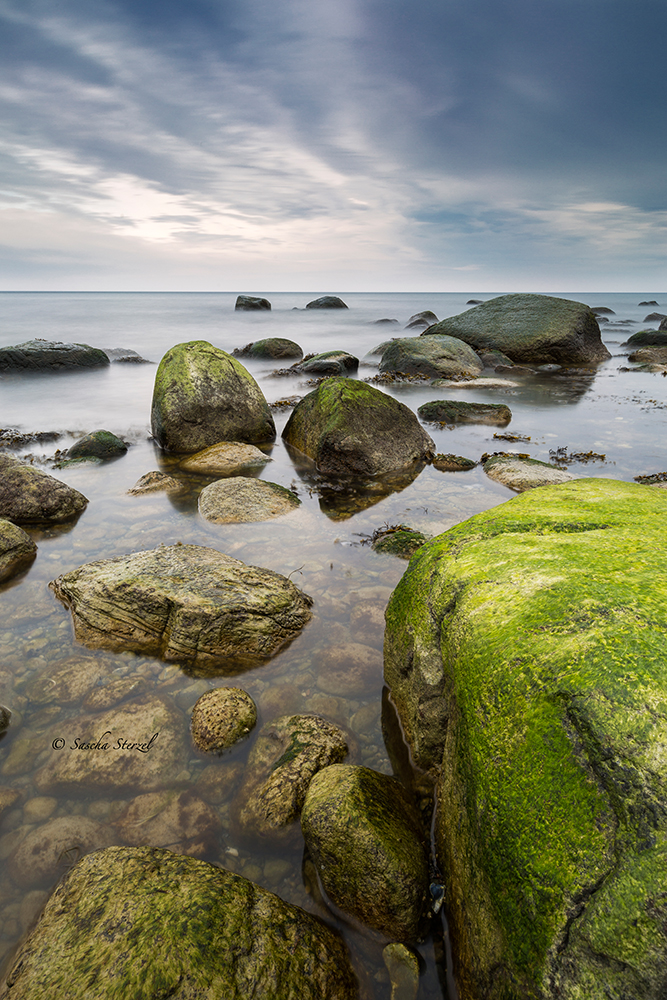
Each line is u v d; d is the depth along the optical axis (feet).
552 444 41.29
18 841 11.34
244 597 17.34
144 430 47.11
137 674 16.24
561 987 6.52
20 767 13.10
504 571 11.21
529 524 13.61
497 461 34.99
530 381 69.05
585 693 7.61
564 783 7.37
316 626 18.60
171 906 8.72
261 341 92.02
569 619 8.93
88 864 9.98
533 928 6.97
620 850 6.61
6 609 19.72
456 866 9.34
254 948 8.39
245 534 25.38
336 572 22.17
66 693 15.42
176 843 11.29
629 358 86.33
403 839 10.12
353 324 151.53
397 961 9.06
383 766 13.08
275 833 11.23
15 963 8.56
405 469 35.24
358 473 34.12
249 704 14.43
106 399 60.29
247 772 12.71
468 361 76.23
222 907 8.81
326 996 8.30
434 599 12.34
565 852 7.00
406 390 63.67
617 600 8.93
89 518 27.61
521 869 7.32
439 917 9.70
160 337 117.50
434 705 11.91
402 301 365.81
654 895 6.15
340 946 9.25
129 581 17.95
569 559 11.00
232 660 16.70
